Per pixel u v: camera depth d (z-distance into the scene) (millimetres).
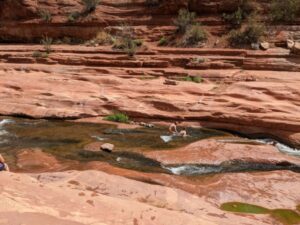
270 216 7773
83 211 3963
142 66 24766
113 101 17594
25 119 17062
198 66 23375
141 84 19750
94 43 30953
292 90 16406
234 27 28250
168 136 14500
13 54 28391
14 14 35312
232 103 16062
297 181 9898
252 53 23594
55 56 27172
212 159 11609
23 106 17781
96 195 4410
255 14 28281
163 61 24391
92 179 7551
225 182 9508
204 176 9984
